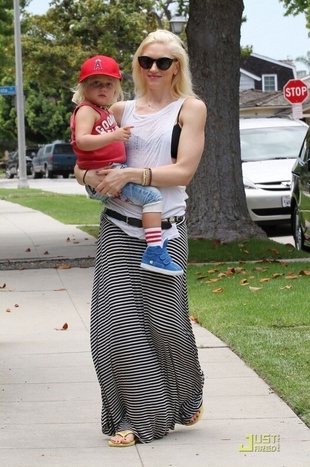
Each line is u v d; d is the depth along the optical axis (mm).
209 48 14945
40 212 24141
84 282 11922
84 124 5457
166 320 5523
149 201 5445
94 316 5605
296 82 21188
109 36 44875
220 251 13656
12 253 14992
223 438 5676
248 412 6203
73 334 8852
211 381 6988
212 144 15008
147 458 5344
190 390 5789
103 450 5508
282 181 17109
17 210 25094
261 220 17031
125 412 5621
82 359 7820
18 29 38062
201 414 5863
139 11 45438
